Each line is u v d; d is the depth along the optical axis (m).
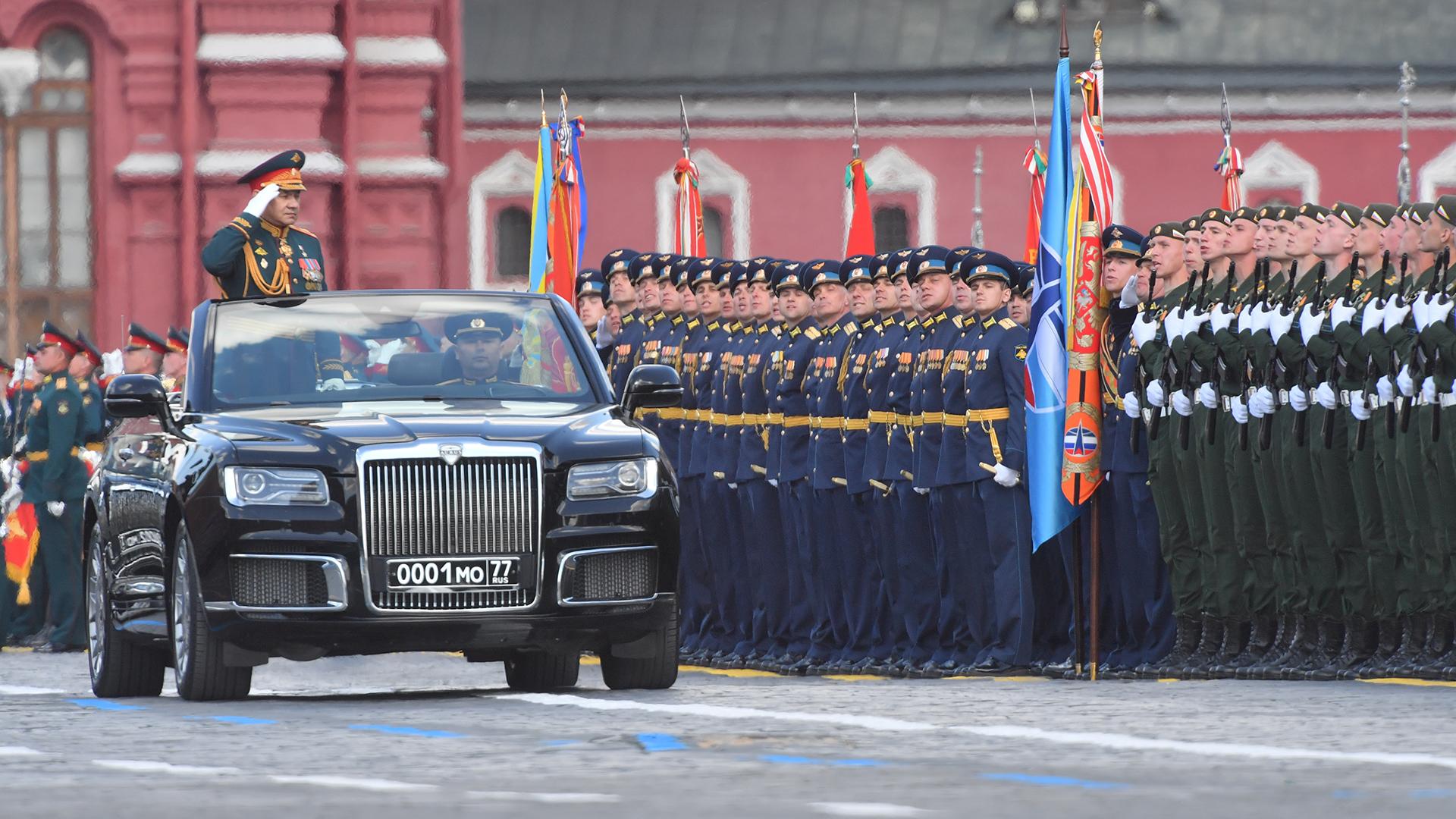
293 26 143.38
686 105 164.25
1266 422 39.06
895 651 45.25
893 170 164.12
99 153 145.50
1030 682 38.16
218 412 36.50
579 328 38.00
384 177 144.62
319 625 33.53
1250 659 39.91
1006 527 42.28
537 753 25.53
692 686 37.28
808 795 21.50
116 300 144.88
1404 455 36.69
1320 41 165.50
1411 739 25.69
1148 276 41.38
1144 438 41.25
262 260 40.41
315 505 33.69
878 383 44.94
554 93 163.88
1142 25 167.38
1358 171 163.88
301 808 21.14
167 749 26.94
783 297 47.88
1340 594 38.47
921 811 20.30
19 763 25.67
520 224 164.62
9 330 146.00
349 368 37.09
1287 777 22.41
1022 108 164.12
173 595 35.62
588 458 34.41
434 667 47.81
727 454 49.53
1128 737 26.33
